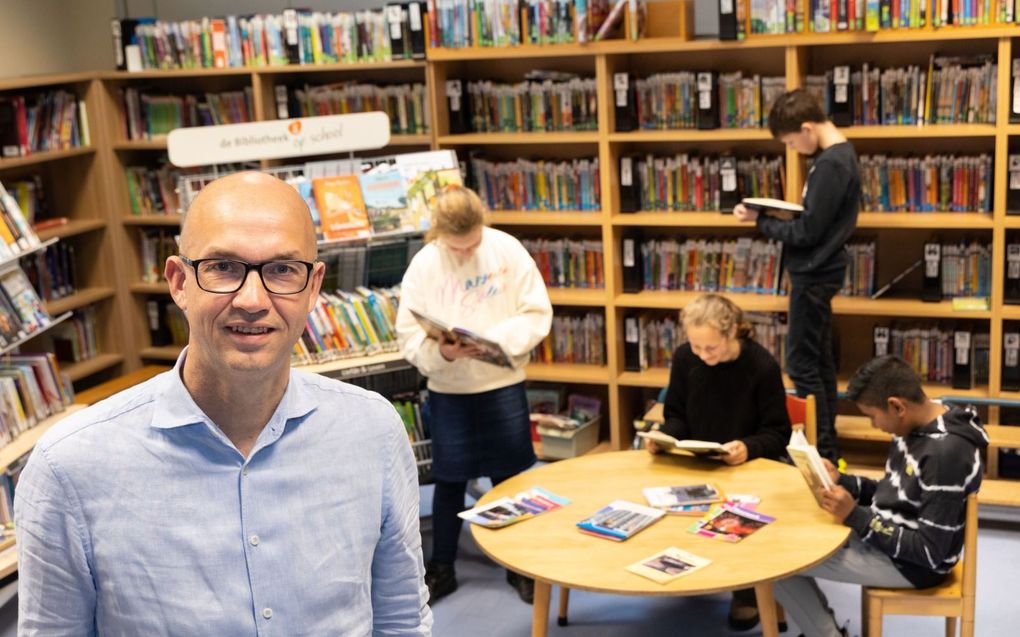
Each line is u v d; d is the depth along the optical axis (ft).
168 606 4.68
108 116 20.08
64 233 19.40
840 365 18.13
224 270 4.52
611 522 10.67
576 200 18.53
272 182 4.78
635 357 18.43
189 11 20.75
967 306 16.24
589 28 17.04
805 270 15.30
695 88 17.46
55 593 4.62
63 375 14.71
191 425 4.72
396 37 18.20
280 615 4.84
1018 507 15.83
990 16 15.29
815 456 10.52
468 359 13.20
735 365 12.51
